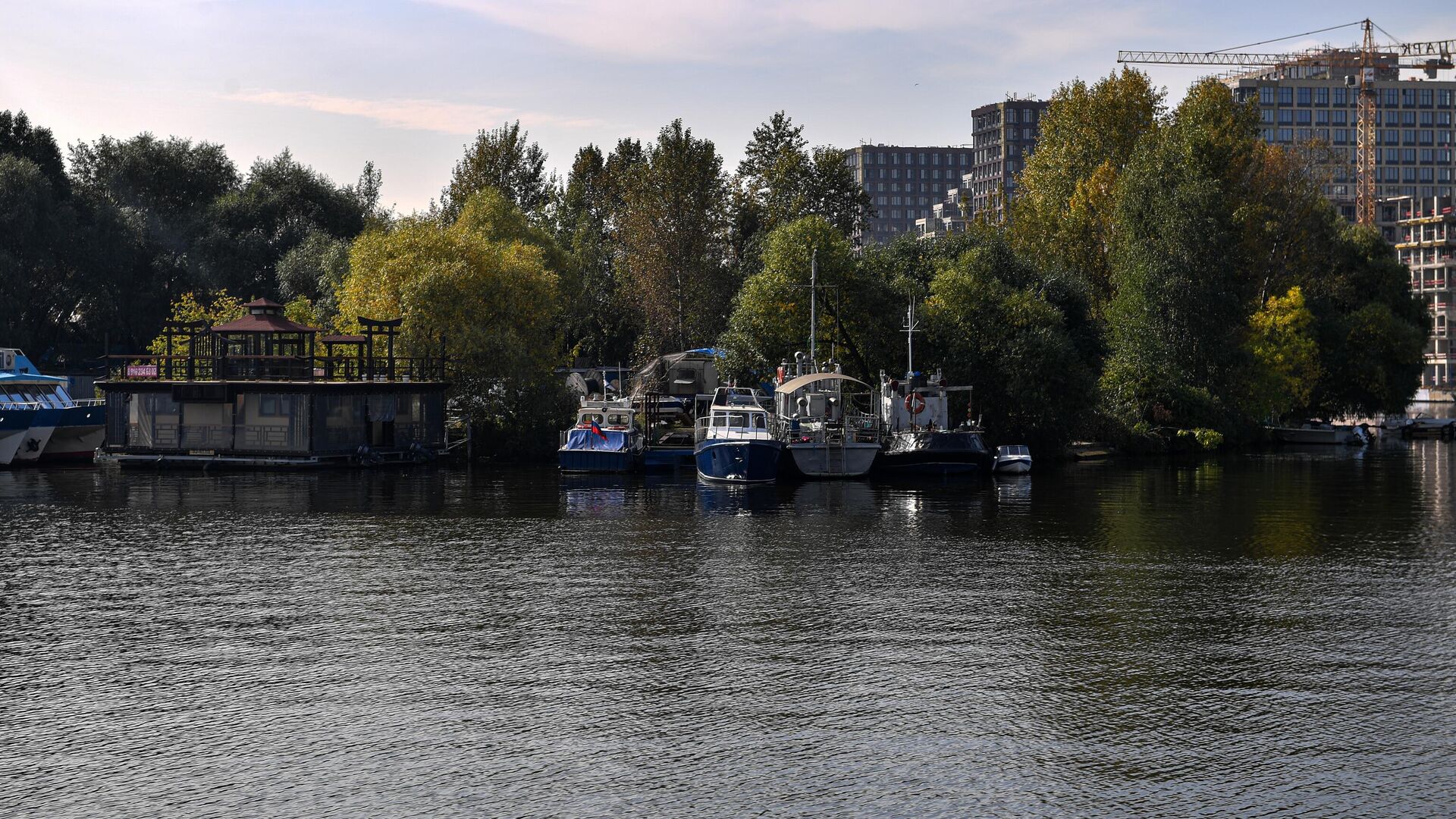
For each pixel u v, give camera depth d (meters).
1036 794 18.44
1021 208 111.81
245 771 19.38
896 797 18.34
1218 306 94.69
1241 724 21.56
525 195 129.00
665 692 23.45
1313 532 45.94
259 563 38.00
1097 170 107.00
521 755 20.06
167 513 50.12
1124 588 34.22
